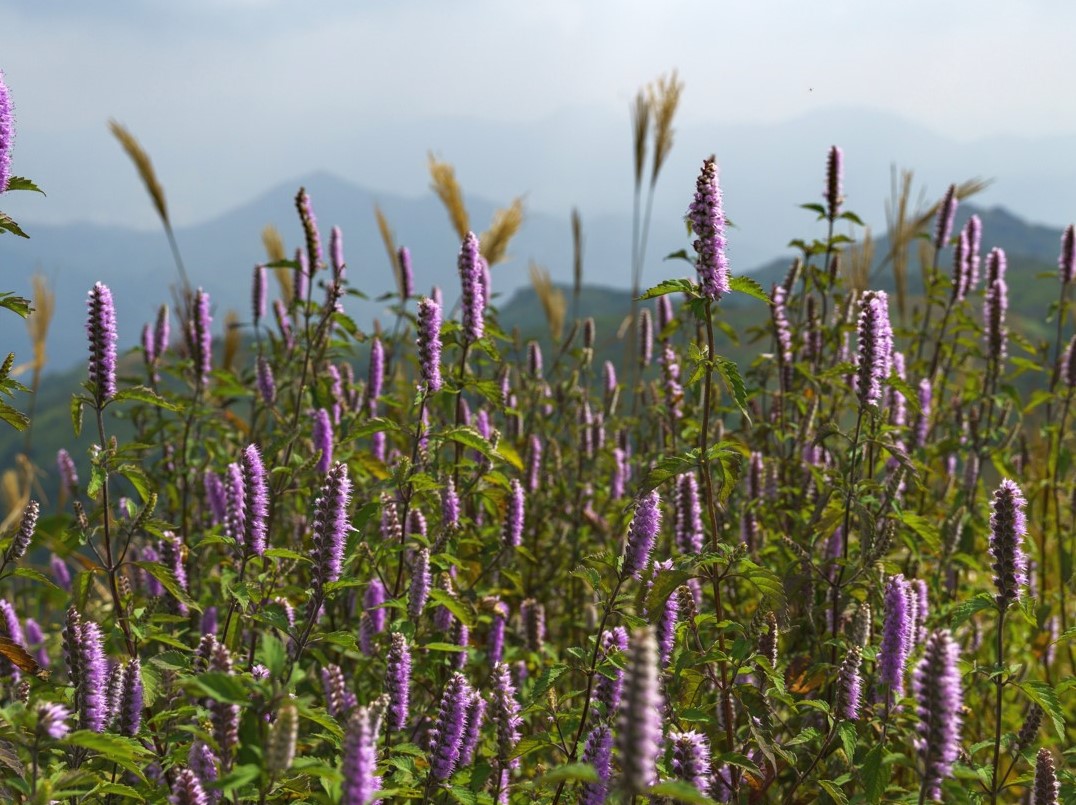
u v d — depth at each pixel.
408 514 1.86
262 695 1.44
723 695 1.66
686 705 1.68
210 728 1.52
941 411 2.35
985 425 2.26
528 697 1.85
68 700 1.59
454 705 1.59
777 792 1.81
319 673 1.82
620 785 1.36
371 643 1.80
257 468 1.71
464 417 2.01
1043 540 2.20
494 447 1.89
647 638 1.37
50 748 1.59
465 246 1.92
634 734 1.36
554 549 2.31
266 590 1.69
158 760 1.60
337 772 1.41
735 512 2.13
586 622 1.98
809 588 1.83
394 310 2.38
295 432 1.88
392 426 1.82
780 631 1.71
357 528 1.79
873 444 1.82
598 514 2.51
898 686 1.61
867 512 1.78
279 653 1.45
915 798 1.62
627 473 2.51
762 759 1.69
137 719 1.59
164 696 1.64
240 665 1.61
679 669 1.62
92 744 1.48
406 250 2.37
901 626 1.61
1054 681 2.07
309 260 2.01
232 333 2.61
